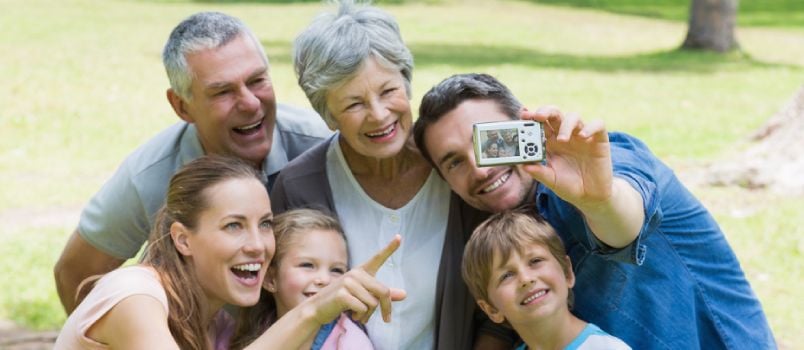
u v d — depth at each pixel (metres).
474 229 3.62
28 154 11.34
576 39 21.23
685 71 17.50
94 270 4.39
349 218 3.67
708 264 3.46
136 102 13.87
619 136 3.49
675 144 11.71
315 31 3.40
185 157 4.16
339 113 3.43
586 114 13.55
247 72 3.92
